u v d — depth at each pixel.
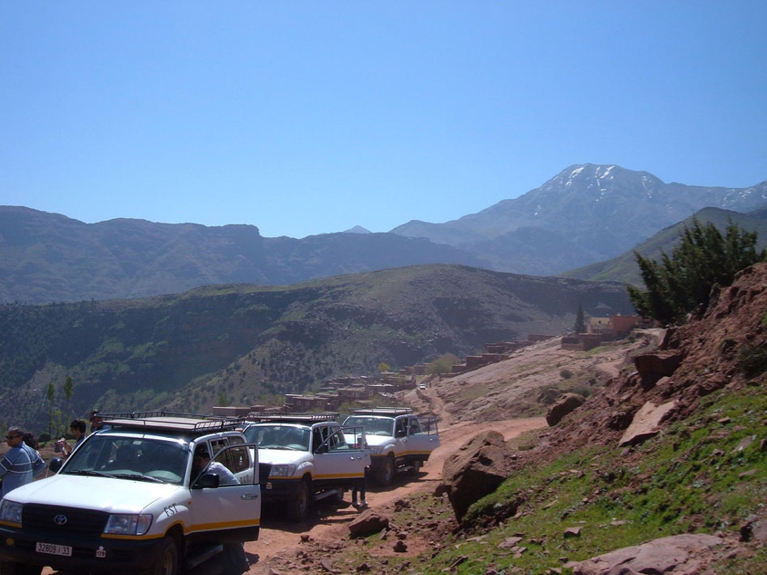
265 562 10.07
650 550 6.26
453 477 11.56
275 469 13.04
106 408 153.25
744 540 6.05
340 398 82.88
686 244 27.98
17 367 169.88
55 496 7.80
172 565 8.06
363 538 11.74
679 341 13.82
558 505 9.09
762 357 9.62
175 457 8.95
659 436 9.52
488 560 8.05
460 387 69.81
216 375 147.88
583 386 47.09
